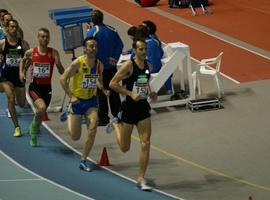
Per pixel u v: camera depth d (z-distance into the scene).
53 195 21.09
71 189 21.72
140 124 21.28
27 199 20.72
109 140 27.30
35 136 26.55
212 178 23.00
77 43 30.95
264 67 38.31
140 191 21.64
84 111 23.31
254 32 48.91
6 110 32.03
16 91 29.50
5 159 25.14
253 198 21.03
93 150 26.19
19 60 27.25
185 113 30.66
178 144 26.77
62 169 23.95
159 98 31.66
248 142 26.64
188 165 24.38
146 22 30.58
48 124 29.70
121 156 25.47
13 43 27.09
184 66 38.78
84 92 22.84
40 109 25.27
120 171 23.80
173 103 31.36
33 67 25.30
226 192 21.64
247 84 34.84
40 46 25.30
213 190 21.83
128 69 20.73
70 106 23.33
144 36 25.92
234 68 38.44
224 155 25.31
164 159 25.08
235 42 45.59
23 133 28.38
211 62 34.53
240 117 29.81
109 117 29.86
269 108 30.83
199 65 33.00
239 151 25.67
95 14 27.77
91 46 22.39
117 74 20.86
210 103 30.98
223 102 31.98
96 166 24.38
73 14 31.44
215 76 32.38
